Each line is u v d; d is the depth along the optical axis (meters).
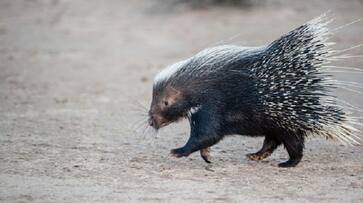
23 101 33.28
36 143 24.09
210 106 20.27
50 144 23.98
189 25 54.84
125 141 24.72
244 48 20.75
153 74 41.53
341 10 56.59
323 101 20.14
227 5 58.75
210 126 20.28
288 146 20.77
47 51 49.03
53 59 46.47
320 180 19.48
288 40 20.06
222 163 21.50
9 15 60.25
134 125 27.70
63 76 41.00
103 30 55.06
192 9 58.97
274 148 21.66
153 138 25.25
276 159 22.16
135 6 61.25
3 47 50.31
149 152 22.98
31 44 51.25
